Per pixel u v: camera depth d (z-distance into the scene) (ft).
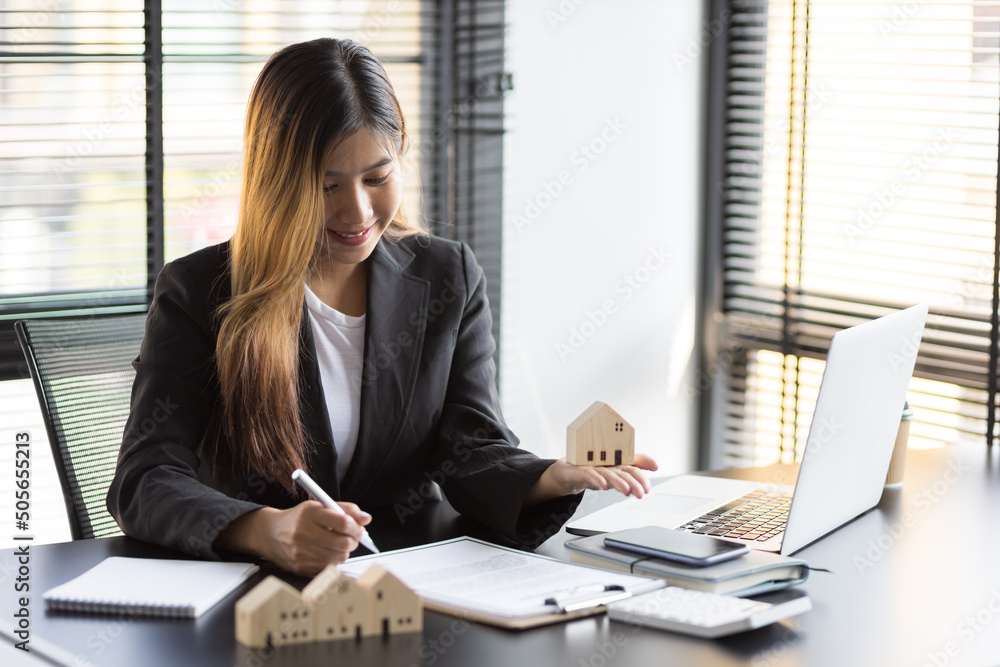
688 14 9.09
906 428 4.91
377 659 2.93
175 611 3.25
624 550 3.67
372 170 4.24
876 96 8.28
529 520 4.26
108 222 7.30
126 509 4.04
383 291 4.73
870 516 4.51
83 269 7.25
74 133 7.13
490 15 8.24
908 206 8.11
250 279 4.34
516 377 8.61
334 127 4.11
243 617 3.03
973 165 7.66
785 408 9.02
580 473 4.11
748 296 9.35
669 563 3.52
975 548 4.08
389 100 4.36
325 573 3.14
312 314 4.65
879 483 4.57
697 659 2.94
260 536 3.67
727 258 9.49
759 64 8.98
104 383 5.18
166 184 7.47
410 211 8.37
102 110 7.19
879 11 8.16
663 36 8.99
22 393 7.02
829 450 3.85
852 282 8.55
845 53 8.45
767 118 9.04
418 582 3.46
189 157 7.54
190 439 4.31
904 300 8.25
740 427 9.55
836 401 3.76
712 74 9.27
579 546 3.74
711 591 3.37
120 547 3.99
